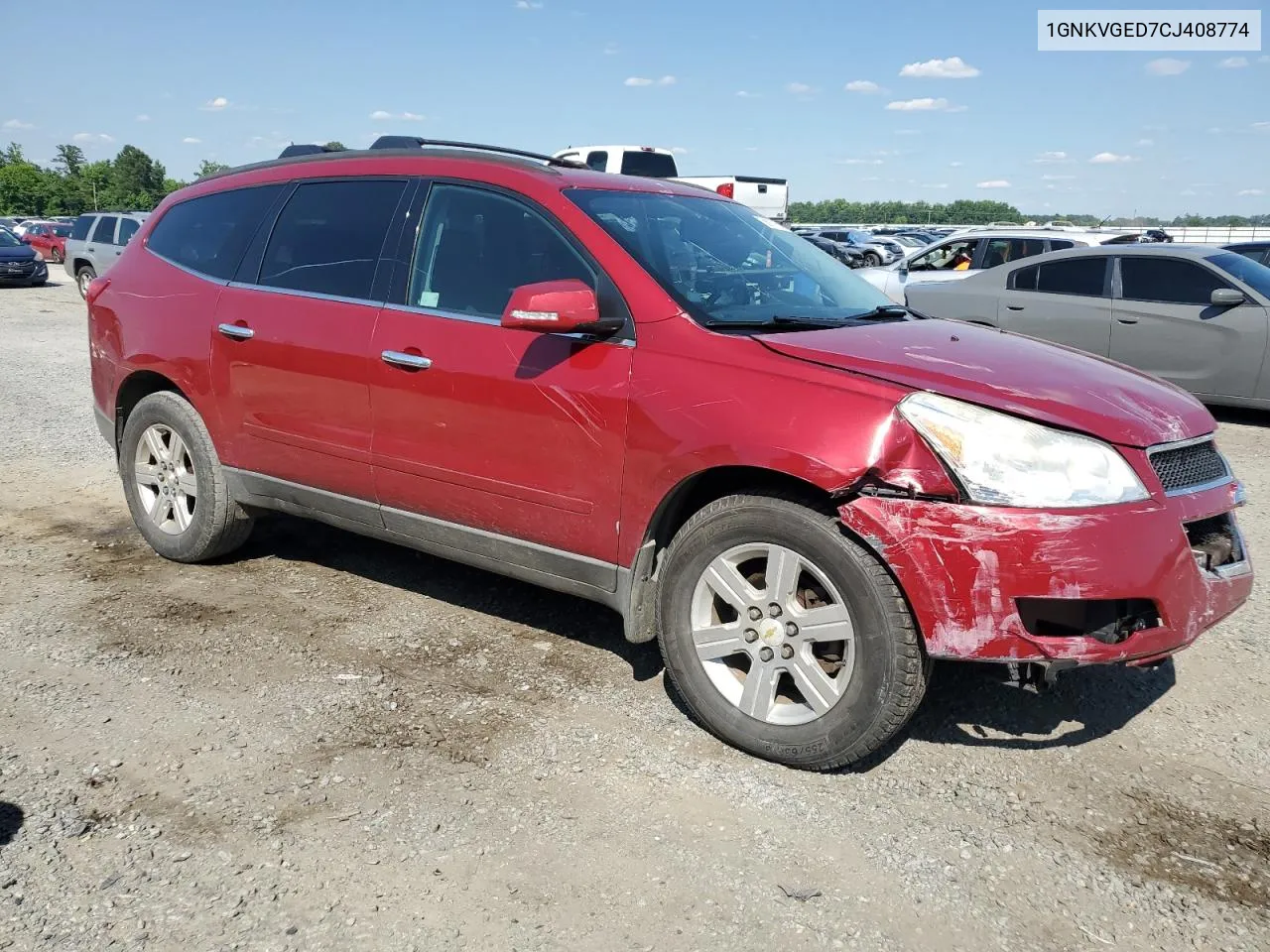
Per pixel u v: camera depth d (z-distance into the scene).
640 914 2.41
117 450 4.98
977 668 3.80
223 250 4.48
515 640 3.98
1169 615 2.79
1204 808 2.91
